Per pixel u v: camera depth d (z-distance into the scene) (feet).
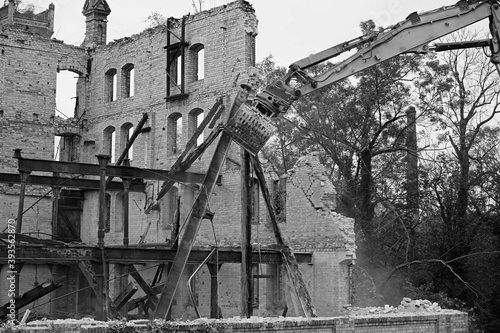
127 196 108.47
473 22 81.30
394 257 139.85
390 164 143.43
